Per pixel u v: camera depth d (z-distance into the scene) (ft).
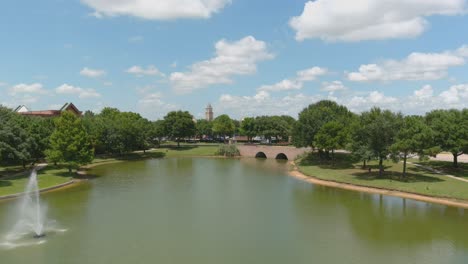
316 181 278.05
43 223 161.89
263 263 117.60
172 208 190.90
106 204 198.80
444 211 181.78
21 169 297.33
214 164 404.36
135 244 135.54
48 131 317.01
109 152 460.96
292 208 191.52
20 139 257.14
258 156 499.10
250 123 621.72
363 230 152.15
